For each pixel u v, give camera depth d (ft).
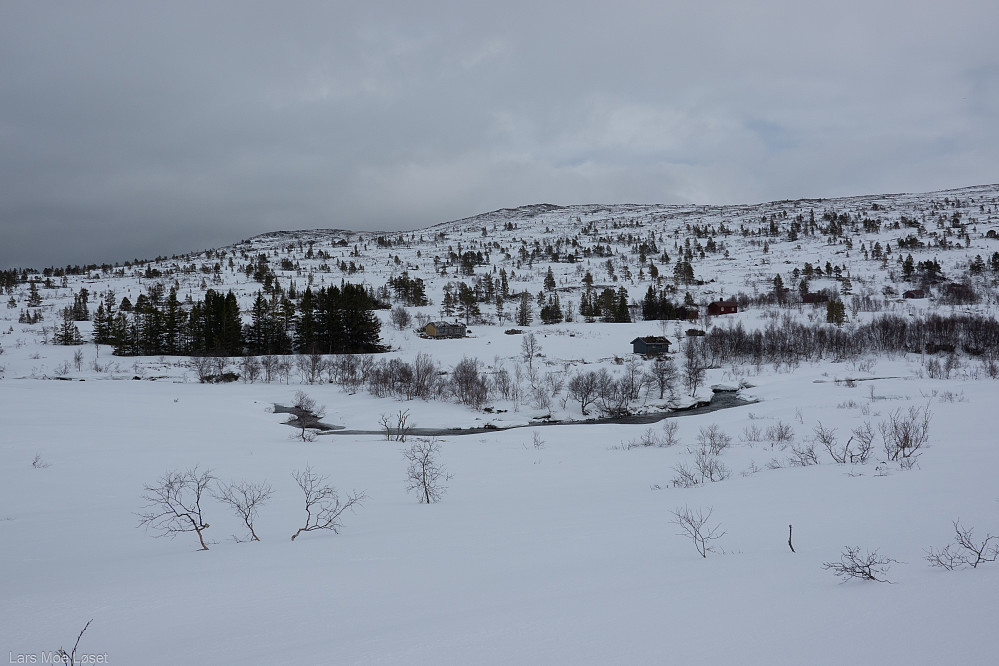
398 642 14.49
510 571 23.86
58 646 17.20
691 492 44.52
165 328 289.94
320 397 197.77
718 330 262.26
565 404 181.27
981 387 142.20
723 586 17.26
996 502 26.63
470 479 70.03
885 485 35.09
